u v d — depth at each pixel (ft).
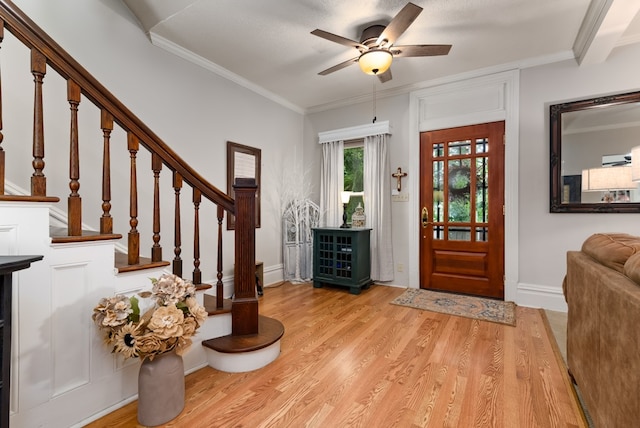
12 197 4.03
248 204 6.86
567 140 9.64
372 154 13.10
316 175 14.98
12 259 3.11
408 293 11.76
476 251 11.35
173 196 9.42
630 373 3.24
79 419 4.67
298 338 7.76
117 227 8.07
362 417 4.82
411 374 6.06
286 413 4.91
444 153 11.92
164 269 5.85
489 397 5.30
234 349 6.07
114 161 7.98
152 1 7.66
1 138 4.09
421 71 11.06
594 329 4.36
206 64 10.35
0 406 2.96
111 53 7.90
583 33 8.38
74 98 4.72
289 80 11.93
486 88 11.02
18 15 4.17
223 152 11.09
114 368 5.10
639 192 8.77
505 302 10.50
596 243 5.07
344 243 12.17
